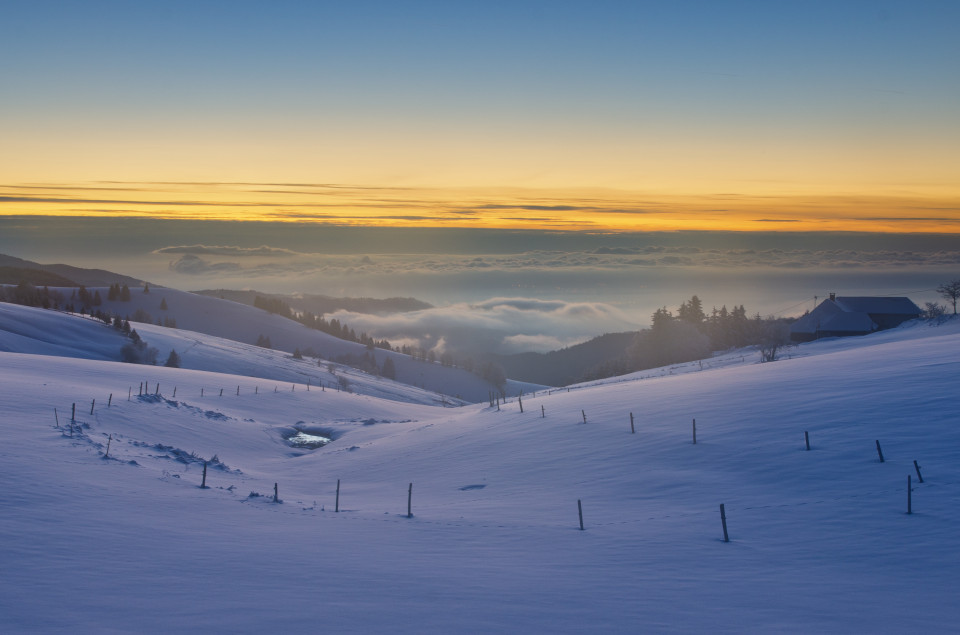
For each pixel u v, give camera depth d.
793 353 88.12
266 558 15.76
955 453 23.06
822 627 11.73
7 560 13.93
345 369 182.00
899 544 16.80
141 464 29.83
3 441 29.34
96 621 10.84
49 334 129.50
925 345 51.12
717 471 26.11
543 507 24.41
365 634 10.77
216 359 143.12
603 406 43.38
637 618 12.05
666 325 129.38
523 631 11.20
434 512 24.23
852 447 25.48
